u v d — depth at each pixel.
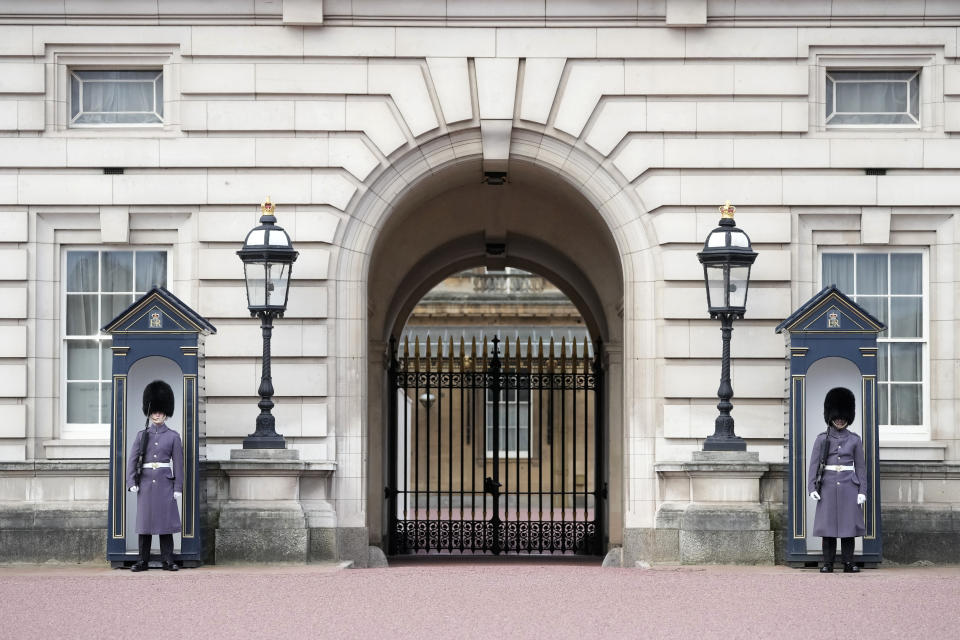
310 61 20.45
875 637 13.16
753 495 19.30
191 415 18.58
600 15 20.42
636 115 20.47
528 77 20.47
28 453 20.28
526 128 20.53
